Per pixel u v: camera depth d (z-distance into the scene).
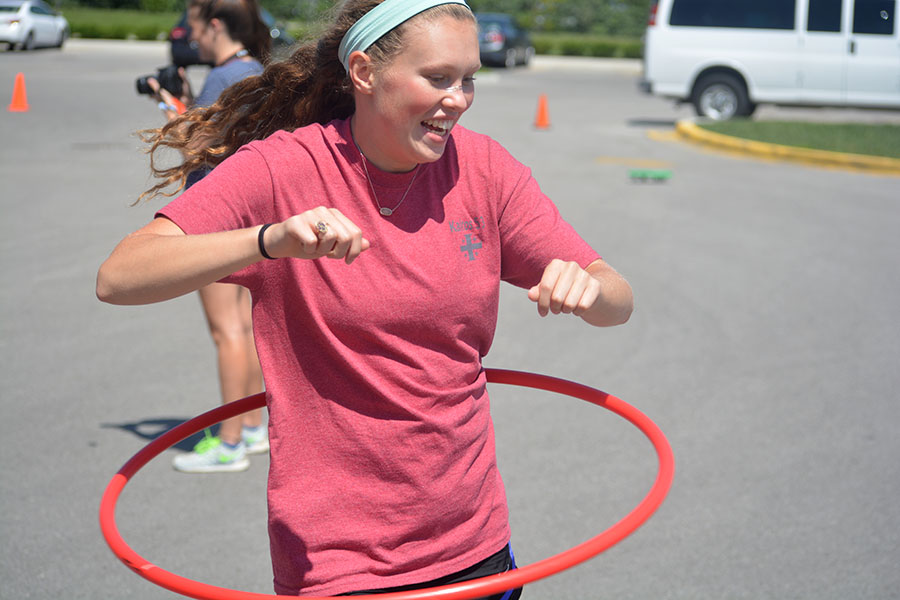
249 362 4.52
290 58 2.34
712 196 11.09
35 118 15.35
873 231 9.54
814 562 3.85
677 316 6.89
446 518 2.11
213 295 4.41
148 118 15.55
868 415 5.27
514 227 2.14
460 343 2.11
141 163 11.59
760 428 5.08
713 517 4.20
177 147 2.53
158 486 4.45
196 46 4.40
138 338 6.33
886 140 14.74
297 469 2.09
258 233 1.73
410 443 2.06
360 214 2.02
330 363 2.06
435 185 2.08
